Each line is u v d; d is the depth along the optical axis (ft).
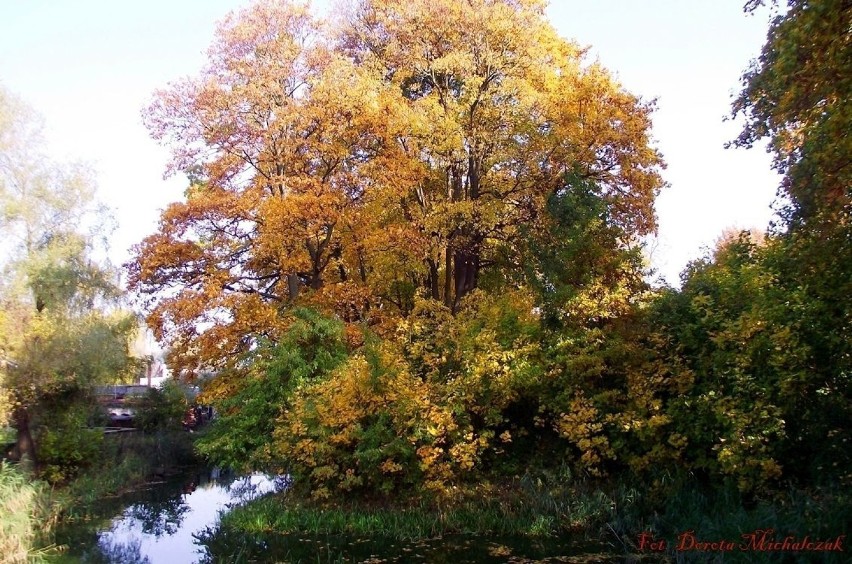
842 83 26.63
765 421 35.81
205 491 69.26
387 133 61.46
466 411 47.39
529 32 61.41
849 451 34.35
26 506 47.80
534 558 36.68
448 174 66.33
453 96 66.95
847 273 31.50
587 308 44.27
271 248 57.47
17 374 56.03
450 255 66.74
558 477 46.57
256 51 65.10
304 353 54.75
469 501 46.29
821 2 25.07
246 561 39.34
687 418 40.24
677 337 42.93
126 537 49.47
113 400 91.71
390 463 45.11
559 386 46.11
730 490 37.70
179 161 64.44
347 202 63.46
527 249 57.72
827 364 34.63
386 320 61.77
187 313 56.13
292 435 48.49
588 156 58.13
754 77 35.04
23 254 62.85
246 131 62.59
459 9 62.13
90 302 67.05
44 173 65.31
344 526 44.86
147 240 60.34
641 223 60.13
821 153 27.50
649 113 61.21
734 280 39.34
